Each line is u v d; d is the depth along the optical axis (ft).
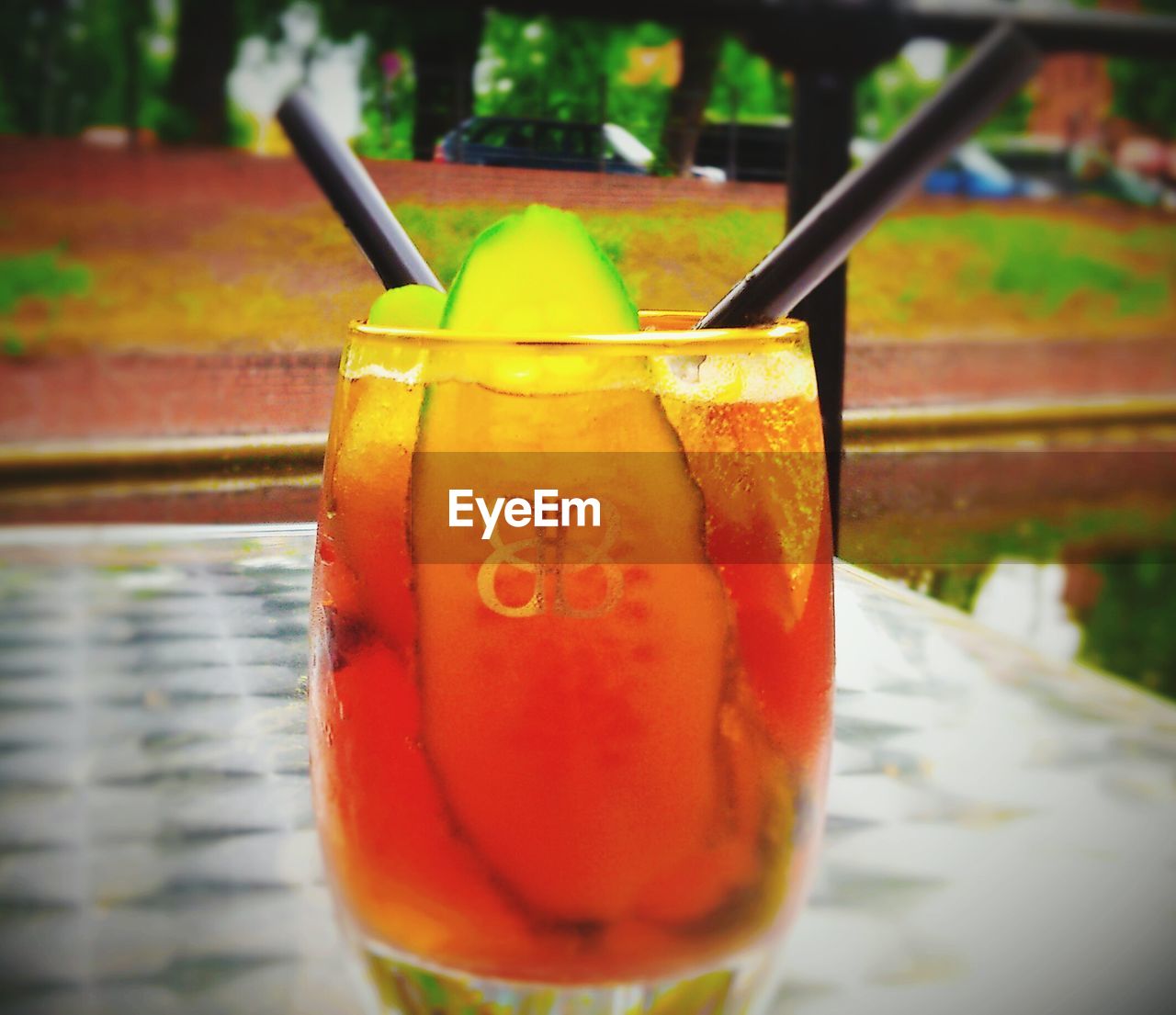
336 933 0.82
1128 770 1.05
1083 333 14.85
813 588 0.74
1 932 0.81
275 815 0.97
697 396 0.68
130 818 0.96
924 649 1.31
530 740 0.67
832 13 1.14
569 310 0.69
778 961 0.77
